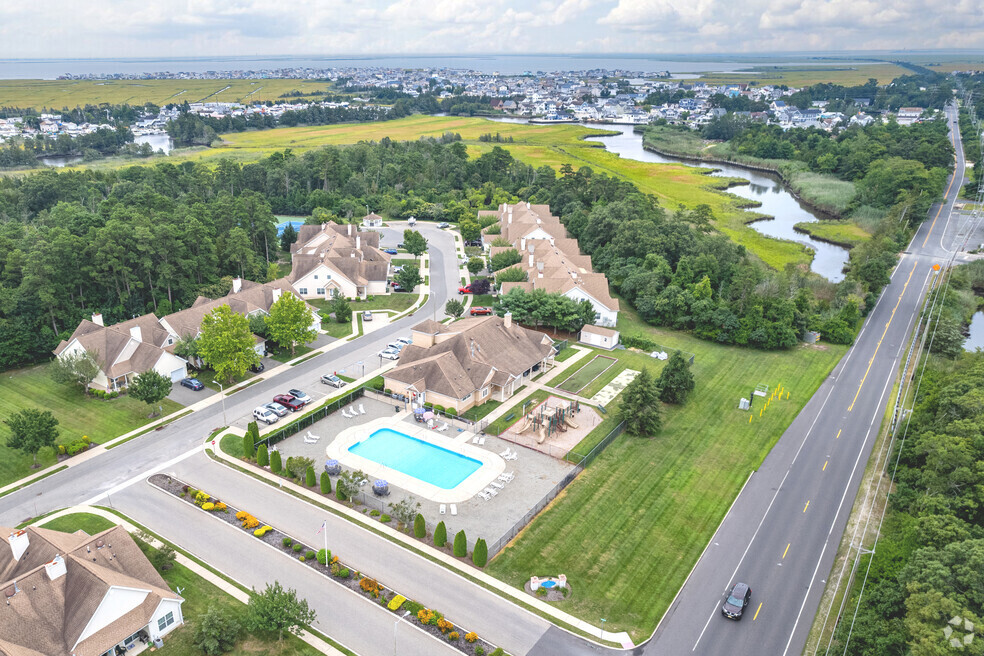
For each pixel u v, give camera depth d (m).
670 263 124.88
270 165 189.75
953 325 101.31
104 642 42.38
